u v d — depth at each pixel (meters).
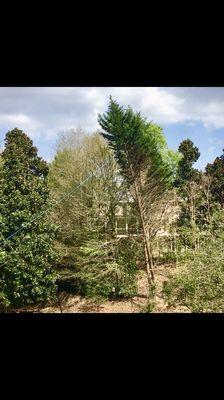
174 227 13.57
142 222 13.23
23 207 11.55
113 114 12.94
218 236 8.10
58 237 13.30
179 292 9.12
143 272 13.70
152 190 13.68
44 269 11.51
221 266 7.33
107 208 13.47
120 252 13.25
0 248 10.82
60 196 13.45
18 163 12.23
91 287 12.83
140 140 13.15
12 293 11.20
